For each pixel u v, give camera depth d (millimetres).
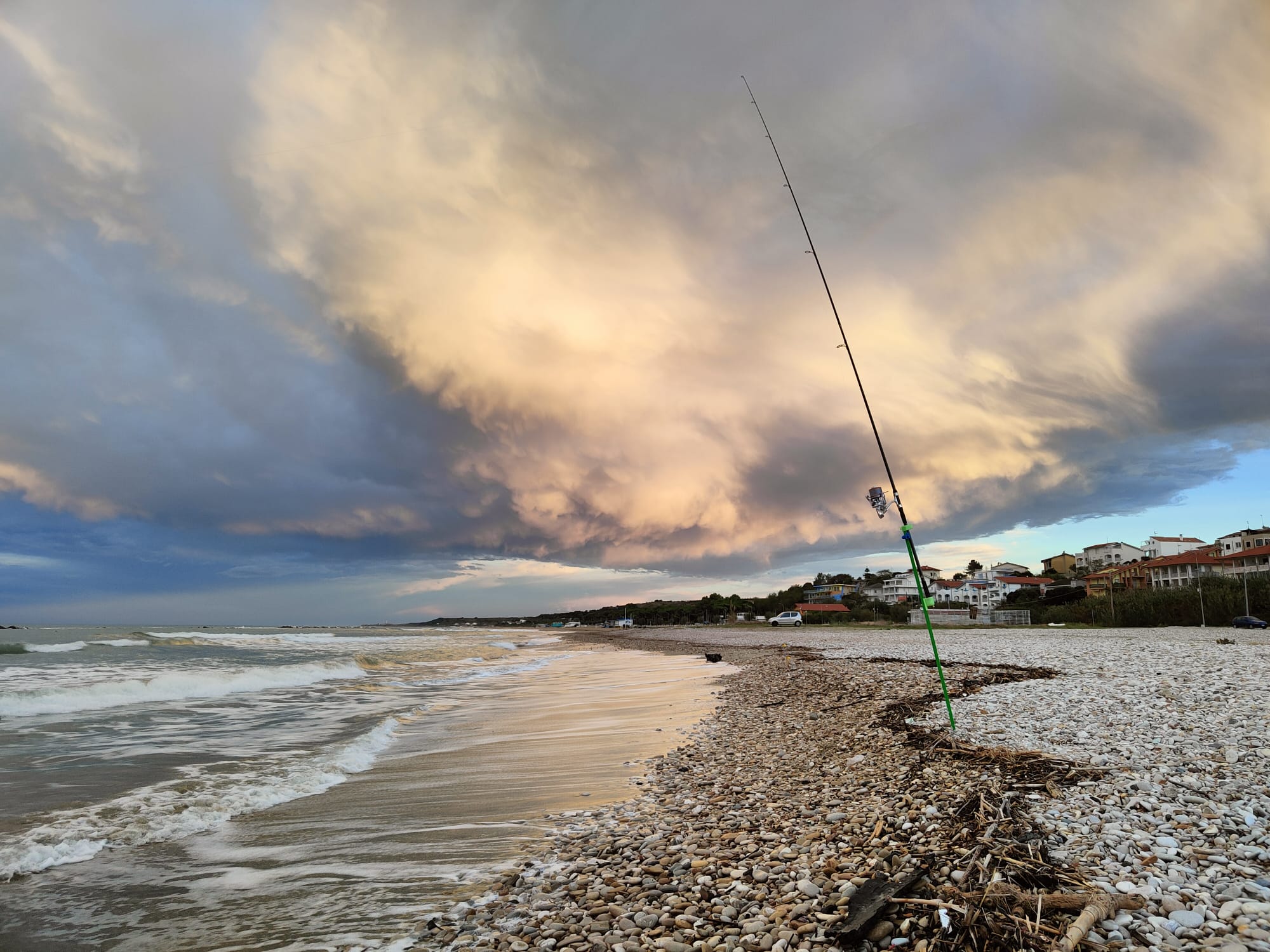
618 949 4520
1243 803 5973
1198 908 4246
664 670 31141
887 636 47156
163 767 10836
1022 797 6465
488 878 6188
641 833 7035
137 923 5422
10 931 5293
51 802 8758
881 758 9109
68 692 18391
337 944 4984
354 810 8492
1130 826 5613
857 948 4246
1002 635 38844
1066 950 3861
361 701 20406
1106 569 94000
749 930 4590
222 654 42312
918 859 5324
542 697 21109
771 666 28094
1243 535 94375
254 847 7141
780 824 6816
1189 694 11320
